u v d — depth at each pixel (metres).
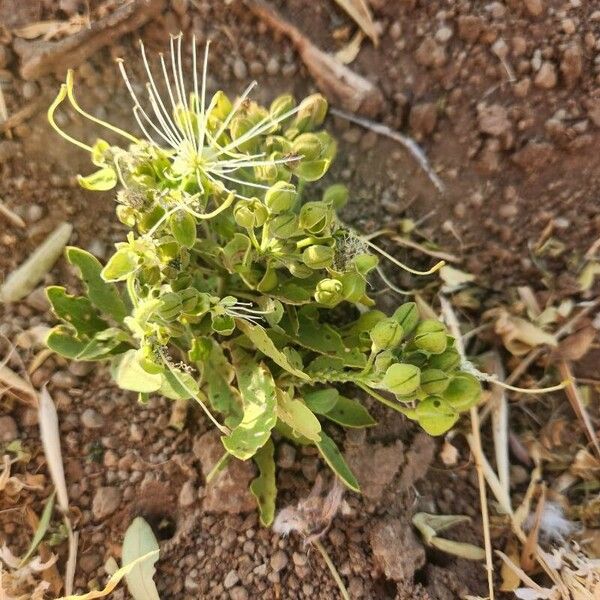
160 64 0.17
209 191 0.14
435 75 0.17
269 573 0.16
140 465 0.17
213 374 0.16
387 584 0.16
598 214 0.18
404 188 0.18
